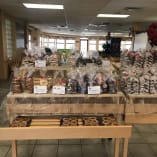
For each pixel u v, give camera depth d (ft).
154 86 7.05
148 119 6.97
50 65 8.87
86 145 8.66
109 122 6.17
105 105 6.77
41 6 19.69
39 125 5.96
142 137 9.36
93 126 5.75
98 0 16.16
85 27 40.14
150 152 8.16
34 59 8.66
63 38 61.87
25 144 8.60
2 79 22.48
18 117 6.61
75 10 21.13
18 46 30.78
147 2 17.58
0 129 5.52
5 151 7.95
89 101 6.71
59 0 16.61
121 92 7.05
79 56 9.37
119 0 16.88
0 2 18.06
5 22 23.65
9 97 6.49
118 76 7.73
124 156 6.09
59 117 6.71
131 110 6.85
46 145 8.57
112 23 33.35
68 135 5.73
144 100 6.84
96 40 66.18
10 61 24.16
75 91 6.76
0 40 22.29
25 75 7.09
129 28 40.50
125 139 5.91
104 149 8.37
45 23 35.37
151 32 8.31
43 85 6.70
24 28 34.68
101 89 6.83
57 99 6.63
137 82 7.02
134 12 22.75
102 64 8.70
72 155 7.89
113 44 16.10
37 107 6.64
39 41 48.67
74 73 7.21
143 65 7.90
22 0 17.08
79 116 6.81
